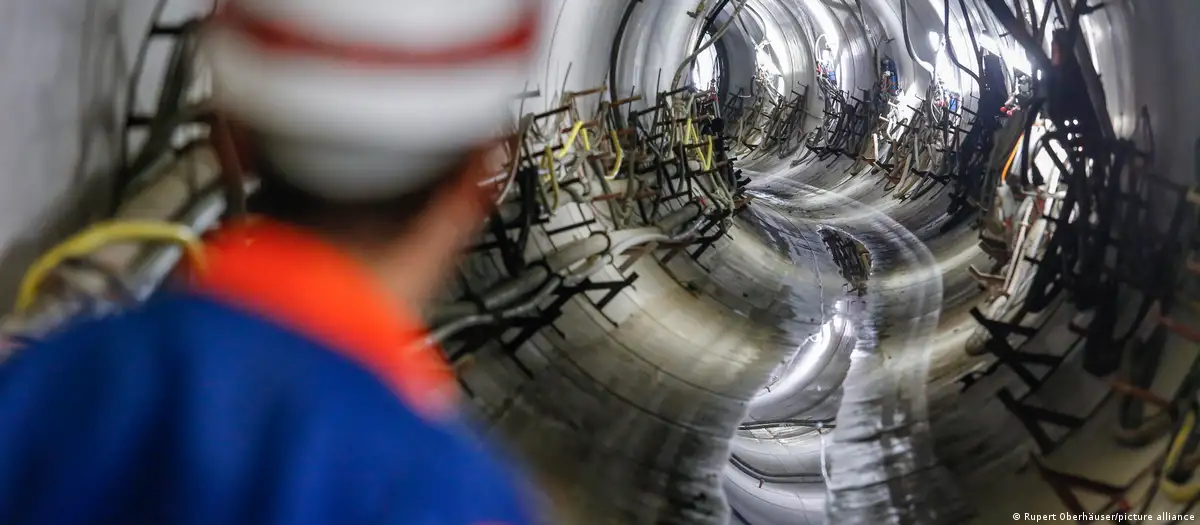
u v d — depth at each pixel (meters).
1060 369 6.26
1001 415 6.55
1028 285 7.83
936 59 15.89
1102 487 4.98
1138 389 5.07
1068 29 6.37
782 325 11.14
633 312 9.30
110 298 2.44
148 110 4.23
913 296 11.27
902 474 7.01
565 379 7.40
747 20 25.30
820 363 10.12
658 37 14.09
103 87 3.65
